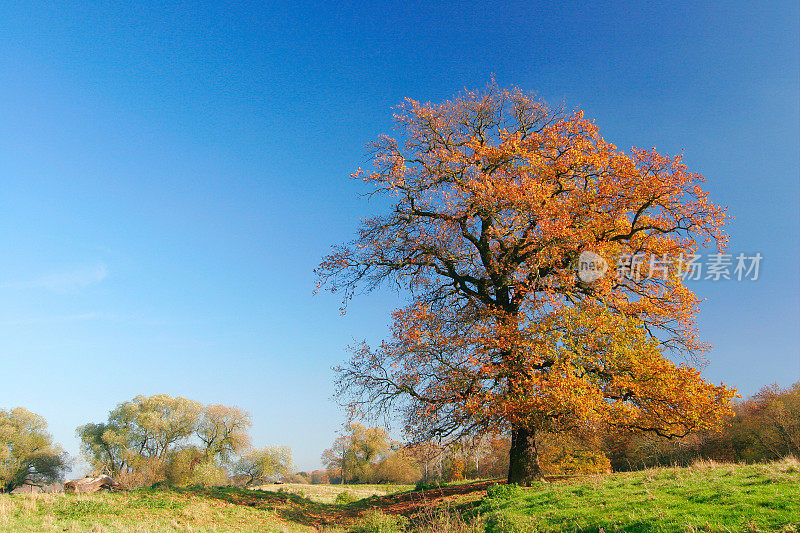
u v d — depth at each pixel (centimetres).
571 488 1446
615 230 1903
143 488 1927
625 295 1848
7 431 5784
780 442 4575
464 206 1947
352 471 6900
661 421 1738
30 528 1278
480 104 2145
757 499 977
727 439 4647
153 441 5866
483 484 2128
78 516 1466
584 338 1616
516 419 1596
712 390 1662
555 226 1653
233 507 1786
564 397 1466
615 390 1659
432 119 2081
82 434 5666
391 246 2033
